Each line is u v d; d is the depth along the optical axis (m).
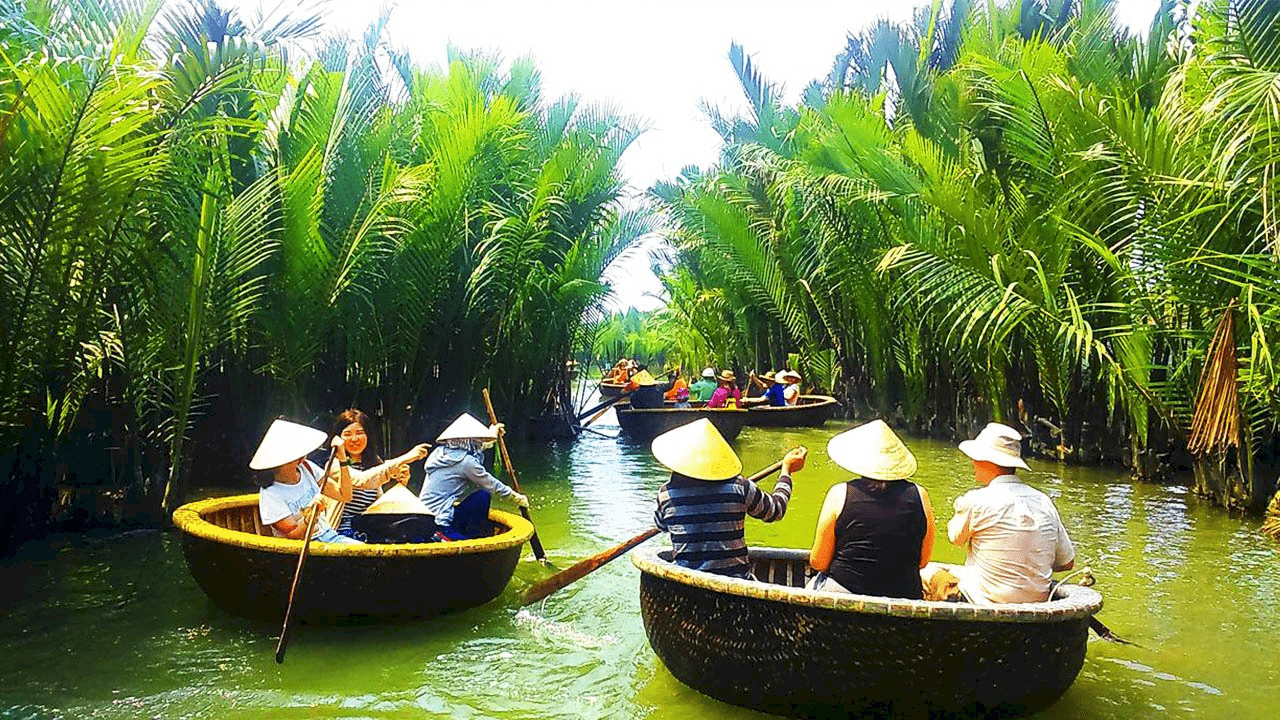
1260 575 7.15
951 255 11.85
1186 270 9.07
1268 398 8.50
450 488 6.78
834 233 16.98
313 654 5.23
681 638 4.64
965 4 18.45
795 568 5.61
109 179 6.95
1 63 6.39
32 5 7.30
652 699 4.68
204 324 8.88
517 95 15.45
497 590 6.11
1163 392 10.12
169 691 4.67
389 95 13.41
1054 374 12.54
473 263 12.88
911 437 17.25
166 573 6.86
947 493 10.83
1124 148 9.46
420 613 5.70
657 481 11.72
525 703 4.62
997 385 14.01
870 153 13.62
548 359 16.44
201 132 8.00
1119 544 8.16
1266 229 7.28
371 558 5.45
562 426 17.11
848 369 20.84
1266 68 8.31
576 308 15.93
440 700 4.63
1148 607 6.34
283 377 10.52
